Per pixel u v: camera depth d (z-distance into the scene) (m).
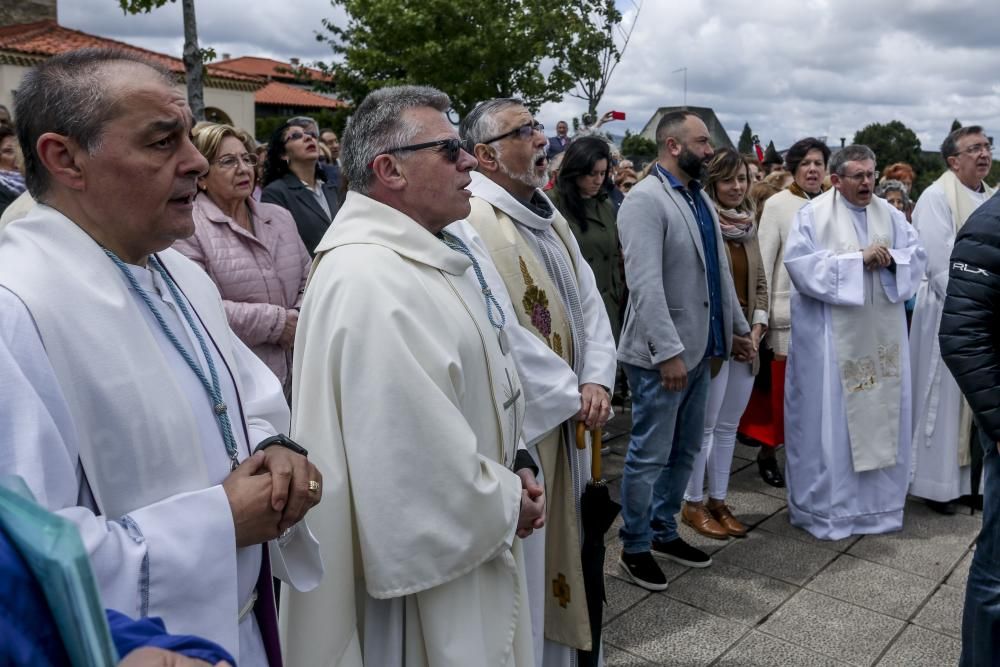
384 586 1.73
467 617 1.81
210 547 1.22
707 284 3.43
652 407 3.37
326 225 4.29
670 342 3.22
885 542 4.01
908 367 4.07
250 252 3.19
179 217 1.32
